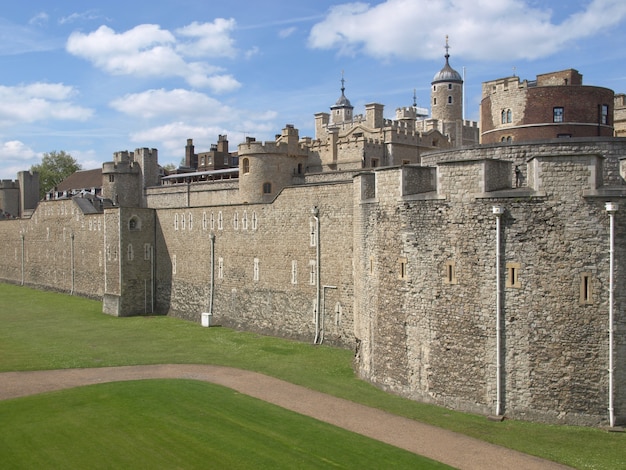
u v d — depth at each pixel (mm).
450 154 29062
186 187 74812
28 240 85500
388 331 28750
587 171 23047
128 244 59375
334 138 60656
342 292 41000
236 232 50656
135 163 83375
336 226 41375
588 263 23125
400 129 60938
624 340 22844
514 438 22188
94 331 49312
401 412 25453
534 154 26359
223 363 36531
